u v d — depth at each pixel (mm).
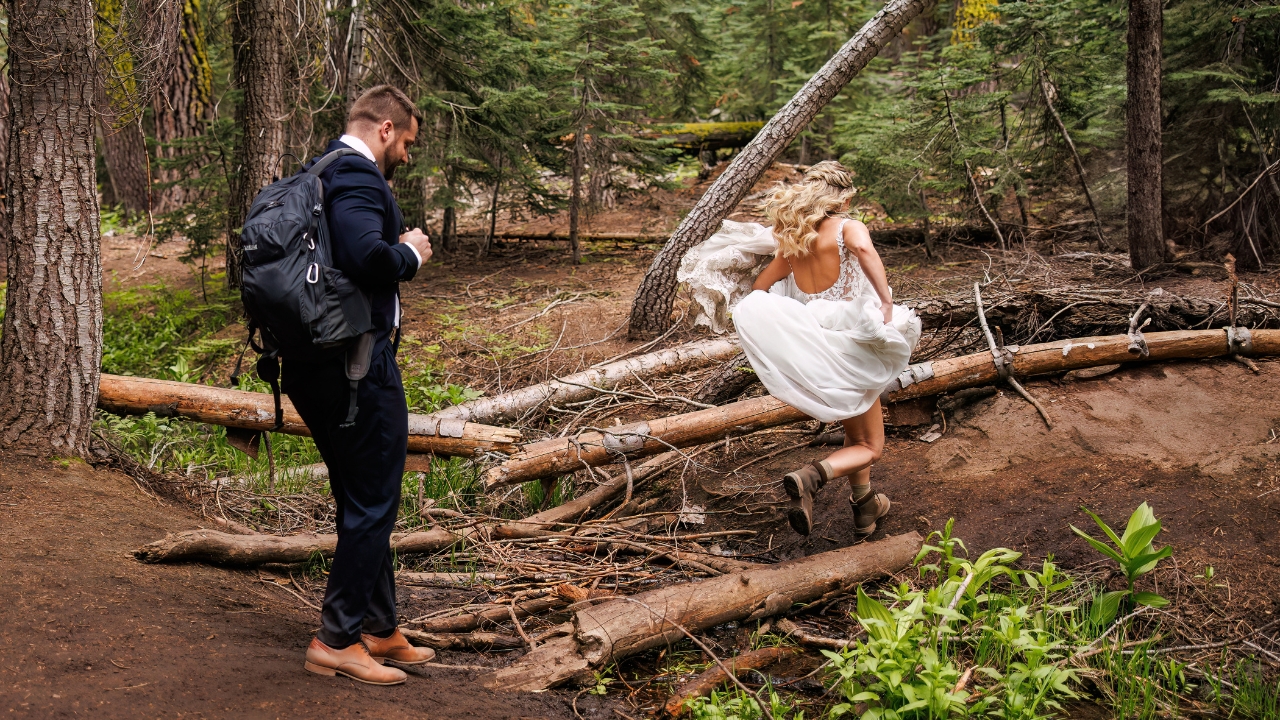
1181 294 6328
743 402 5191
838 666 3131
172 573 3598
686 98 12805
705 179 12773
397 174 9570
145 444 5613
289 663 2977
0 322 7812
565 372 6984
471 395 6469
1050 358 5184
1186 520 4117
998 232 8430
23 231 4398
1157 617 3717
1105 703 3314
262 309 2682
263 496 5059
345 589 2920
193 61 12922
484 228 11883
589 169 10125
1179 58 7578
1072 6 8141
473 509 5289
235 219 8953
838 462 4121
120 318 9328
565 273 9562
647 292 7320
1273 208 7137
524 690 3252
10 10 4406
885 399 5109
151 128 13188
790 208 4051
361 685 2930
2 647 2635
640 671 3570
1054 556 4098
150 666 2723
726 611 3758
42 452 4422
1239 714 3238
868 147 8852
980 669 3117
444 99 9172
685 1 12438
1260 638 3561
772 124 6988
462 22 9133
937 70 8695
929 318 5629
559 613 4012
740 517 5066
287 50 8102
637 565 4488
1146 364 5262
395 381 2939
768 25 13938
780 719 3066
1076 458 4711
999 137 8820
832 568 4043
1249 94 7141
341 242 2707
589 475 5547
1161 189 6930
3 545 3418
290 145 8500
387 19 9109
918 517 4594
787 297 4180
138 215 13344
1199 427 4723
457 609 3943
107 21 4812
